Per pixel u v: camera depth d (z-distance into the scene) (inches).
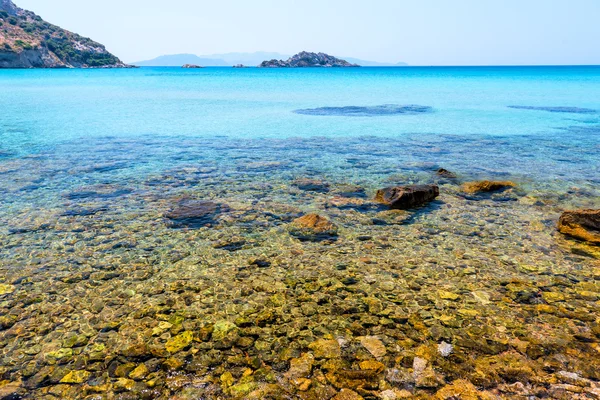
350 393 202.2
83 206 495.8
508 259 359.6
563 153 841.5
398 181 626.5
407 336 248.7
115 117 1326.3
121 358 229.8
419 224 445.7
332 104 1785.2
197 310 279.0
